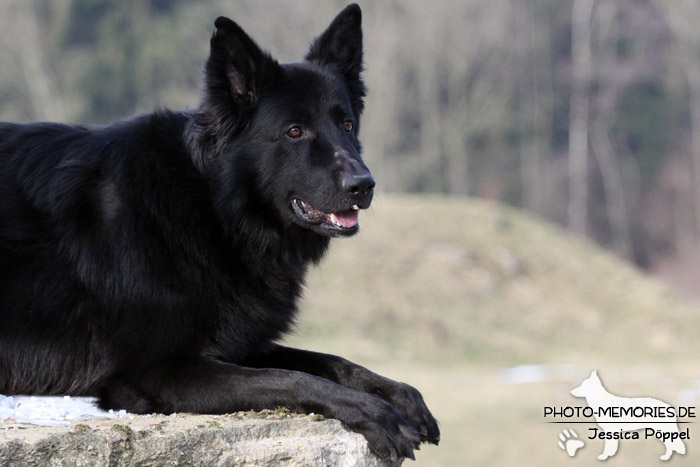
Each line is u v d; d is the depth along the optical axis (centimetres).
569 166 4972
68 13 4400
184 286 449
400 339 2472
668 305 2967
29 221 457
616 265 3186
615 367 2328
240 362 483
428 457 1312
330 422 413
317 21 3959
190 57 4356
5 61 4234
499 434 1420
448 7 4662
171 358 442
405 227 3045
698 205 4819
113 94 4406
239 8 4191
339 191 472
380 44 4375
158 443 383
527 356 2486
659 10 5169
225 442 394
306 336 2384
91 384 455
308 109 486
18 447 360
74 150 475
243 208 476
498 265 2964
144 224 451
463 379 2034
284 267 496
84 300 451
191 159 473
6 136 486
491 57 4741
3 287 447
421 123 4716
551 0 5062
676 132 5003
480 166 4891
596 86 5072
